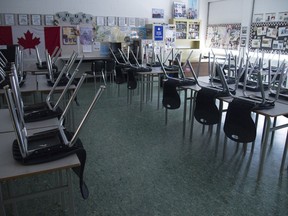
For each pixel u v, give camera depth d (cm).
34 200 218
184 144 332
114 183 244
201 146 327
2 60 461
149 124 401
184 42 831
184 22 806
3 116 212
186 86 341
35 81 357
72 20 702
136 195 227
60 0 680
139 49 689
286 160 291
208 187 241
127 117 432
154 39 722
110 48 703
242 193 232
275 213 207
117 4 738
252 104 239
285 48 592
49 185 239
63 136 165
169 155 302
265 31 638
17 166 138
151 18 783
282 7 591
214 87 323
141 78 499
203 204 216
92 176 255
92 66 602
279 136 360
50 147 146
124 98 553
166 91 359
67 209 208
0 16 637
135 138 348
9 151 154
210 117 293
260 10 647
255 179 256
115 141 337
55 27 645
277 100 279
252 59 639
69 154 148
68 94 317
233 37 741
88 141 335
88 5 709
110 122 407
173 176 258
